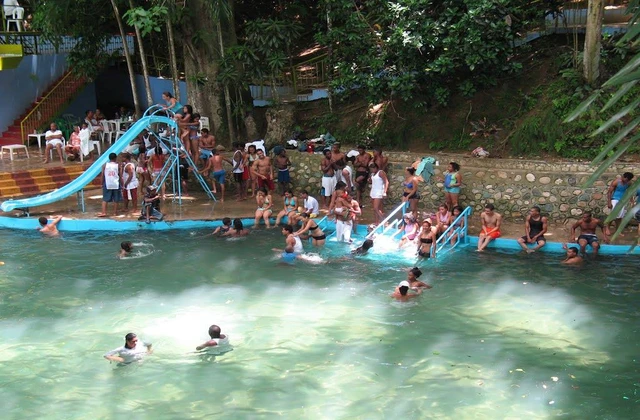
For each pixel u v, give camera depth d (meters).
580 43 19.38
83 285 13.30
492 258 14.59
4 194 19.62
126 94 27.97
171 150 18.77
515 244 15.19
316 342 10.73
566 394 9.03
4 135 24.36
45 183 20.58
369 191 19.06
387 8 19.69
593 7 16.88
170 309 12.09
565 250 14.80
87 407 8.88
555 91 18.28
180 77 26.50
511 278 13.34
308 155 19.86
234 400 9.02
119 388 9.38
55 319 11.70
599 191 16.11
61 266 14.40
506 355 10.20
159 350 10.51
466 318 11.54
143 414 8.70
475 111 19.44
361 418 8.52
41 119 24.92
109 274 13.91
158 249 15.54
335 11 20.38
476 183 17.41
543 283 13.02
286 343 10.71
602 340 10.61
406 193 16.48
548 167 16.80
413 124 20.17
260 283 13.34
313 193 19.80
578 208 16.33
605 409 8.64
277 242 16.00
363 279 13.51
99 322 11.55
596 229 15.93
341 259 14.73
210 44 22.22
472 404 8.80
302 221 16.34
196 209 18.45
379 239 15.96
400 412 8.65
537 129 17.91
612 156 3.63
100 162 17.95
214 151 20.19
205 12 22.16
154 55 26.59
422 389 9.24
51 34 22.89
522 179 16.91
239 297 12.62
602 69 17.77
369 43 19.94
